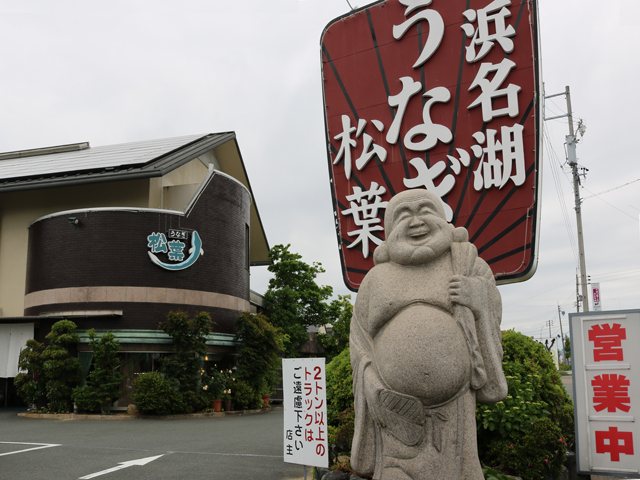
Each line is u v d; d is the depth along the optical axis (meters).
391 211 4.13
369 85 7.93
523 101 6.85
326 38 8.38
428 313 3.73
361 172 7.84
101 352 16.91
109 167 20.00
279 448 10.55
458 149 7.18
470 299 3.75
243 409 19.45
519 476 5.69
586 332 6.07
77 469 8.55
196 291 19.12
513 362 6.76
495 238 6.83
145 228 18.48
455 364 3.61
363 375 3.90
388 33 7.89
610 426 5.84
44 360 16.95
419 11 7.67
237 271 21.23
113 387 16.98
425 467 3.58
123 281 18.09
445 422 3.64
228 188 21.12
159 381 16.88
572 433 6.64
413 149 7.47
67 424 14.96
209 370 19.09
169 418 16.66
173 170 21.77
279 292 27.09
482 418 5.98
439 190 7.23
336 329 28.38
